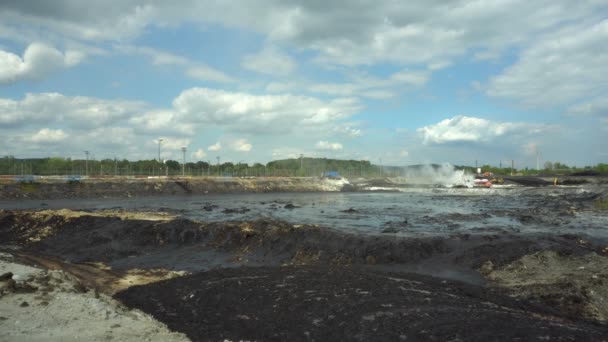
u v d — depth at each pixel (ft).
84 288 65.67
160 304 63.16
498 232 122.72
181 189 335.67
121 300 67.31
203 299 62.44
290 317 53.16
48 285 60.85
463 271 84.48
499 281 76.59
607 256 89.61
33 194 260.83
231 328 52.11
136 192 307.78
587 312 58.95
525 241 92.89
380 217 173.27
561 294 64.08
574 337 44.11
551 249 86.28
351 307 53.83
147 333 46.75
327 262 95.25
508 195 302.66
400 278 73.31
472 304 56.49
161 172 488.85
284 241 106.11
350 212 195.52
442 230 129.90
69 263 100.17
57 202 247.50
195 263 100.07
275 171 568.41
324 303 56.03
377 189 427.33
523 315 53.31
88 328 45.96
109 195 289.53
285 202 262.88
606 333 47.98
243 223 121.29
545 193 295.89
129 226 125.70
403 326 47.37
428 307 53.31
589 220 153.79
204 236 117.60
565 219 156.87
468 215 170.91
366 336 46.21
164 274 90.94
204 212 193.36
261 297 60.44
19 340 40.37
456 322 47.42
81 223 136.46
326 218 170.30
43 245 120.16
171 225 121.60
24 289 57.11
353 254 95.61
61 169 430.20
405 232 123.75
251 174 547.90
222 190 360.69
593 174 476.13
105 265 98.94
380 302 55.01
